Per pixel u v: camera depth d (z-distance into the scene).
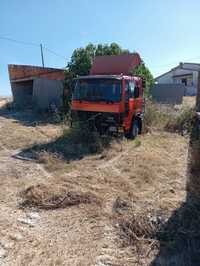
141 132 11.68
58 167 7.26
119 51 18.28
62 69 20.47
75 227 4.43
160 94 22.66
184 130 12.78
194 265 3.63
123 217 4.67
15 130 12.27
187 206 5.05
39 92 18.84
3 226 4.39
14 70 21.72
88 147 9.04
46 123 14.61
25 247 3.89
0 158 8.12
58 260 3.63
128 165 7.46
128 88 9.88
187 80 37.41
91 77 9.80
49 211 4.93
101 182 6.25
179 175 6.87
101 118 9.52
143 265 3.61
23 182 6.22
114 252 3.84
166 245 3.99
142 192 5.79
